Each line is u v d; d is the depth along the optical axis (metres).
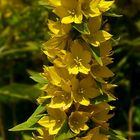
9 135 0.84
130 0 0.81
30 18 0.80
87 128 0.43
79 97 0.43
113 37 0.44
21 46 0.83
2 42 0.83
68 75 0.43
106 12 0.43
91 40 0.42
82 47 0.42
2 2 0.83
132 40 0.80
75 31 0.43
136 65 0.82
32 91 0.77
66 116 0.44
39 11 0.79
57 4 0.42
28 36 0.82
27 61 0.85
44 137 0.45
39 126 0.45
